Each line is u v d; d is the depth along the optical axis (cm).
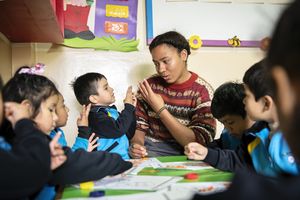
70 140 170
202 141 129
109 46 173
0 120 64
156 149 144
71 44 169
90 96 144
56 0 140
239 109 107
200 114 137
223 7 184
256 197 30
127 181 74
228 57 186
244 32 186
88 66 173
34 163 55
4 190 53
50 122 80
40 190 65
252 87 77
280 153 75
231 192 31
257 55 187
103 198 60
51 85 83
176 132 131
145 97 139
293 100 32
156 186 69
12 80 77
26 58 166
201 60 183
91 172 74
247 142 91
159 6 177
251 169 86
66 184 71
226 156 91
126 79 176
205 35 182
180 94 144
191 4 180
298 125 32
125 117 138
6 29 138
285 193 29
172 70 136
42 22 129
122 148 136
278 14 35
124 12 175
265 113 76
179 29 178
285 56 32
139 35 177
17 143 59
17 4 107
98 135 134
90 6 172
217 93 117
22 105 70
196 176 76
